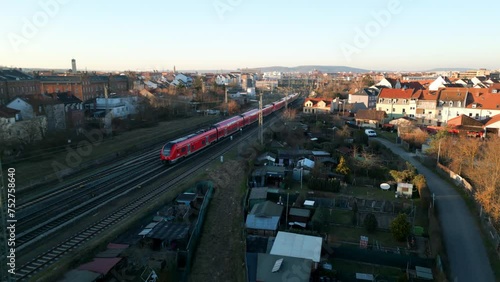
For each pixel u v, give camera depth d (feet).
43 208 99.55
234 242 94.07
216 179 134.51
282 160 157.69
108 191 113.91
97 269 71.72
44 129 179.42
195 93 355.56
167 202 110.01
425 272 77.61
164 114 278.87
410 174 130.82
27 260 73.97
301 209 106.01
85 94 311.27
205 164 150.71
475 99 244.63
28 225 88.89
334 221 105.09
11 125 159.74
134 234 90.84
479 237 93.76
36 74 305.53
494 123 196.03
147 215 99.76
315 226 97.30
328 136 204.23
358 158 157.17
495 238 89.40
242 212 109.91
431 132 218.38
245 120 242.17
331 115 274.57
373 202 114.11
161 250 85.76
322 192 123.54
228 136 211.82
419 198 120.37
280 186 130.93
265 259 77.05
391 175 136.77
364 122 258.57
